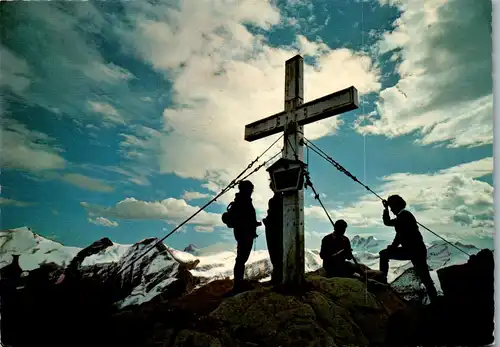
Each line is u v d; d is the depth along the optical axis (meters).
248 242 4.58
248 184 4.73
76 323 3.14
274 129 4.54
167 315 3.51
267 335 3.04
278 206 4.59
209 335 2.97
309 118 4.09
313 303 3.46
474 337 3.33
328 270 5.17
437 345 3.26
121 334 3.16
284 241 3.98
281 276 4.39
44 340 2.99
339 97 3.81
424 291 4.68
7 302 3.25
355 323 3.45
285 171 3.98
